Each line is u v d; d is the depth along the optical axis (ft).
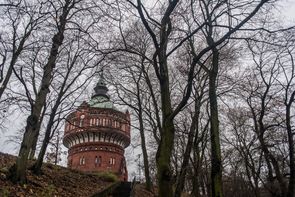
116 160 169.37
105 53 34.73
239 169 129.90
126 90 88.94
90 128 163.73
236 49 52.44
